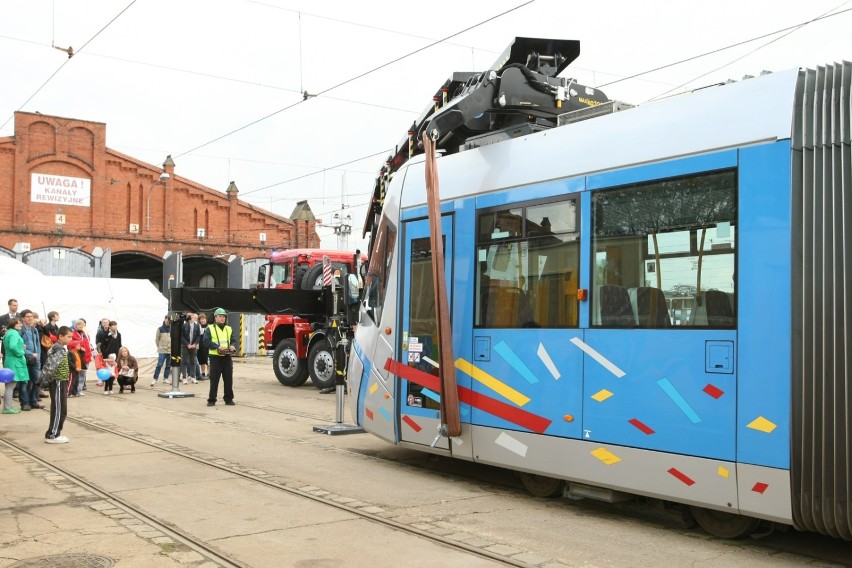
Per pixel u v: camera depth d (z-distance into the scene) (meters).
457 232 8.14
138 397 17.39
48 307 26.98
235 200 44.84
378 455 10.02
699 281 6.00
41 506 7.07
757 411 5.56
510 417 7.39
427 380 8.39
